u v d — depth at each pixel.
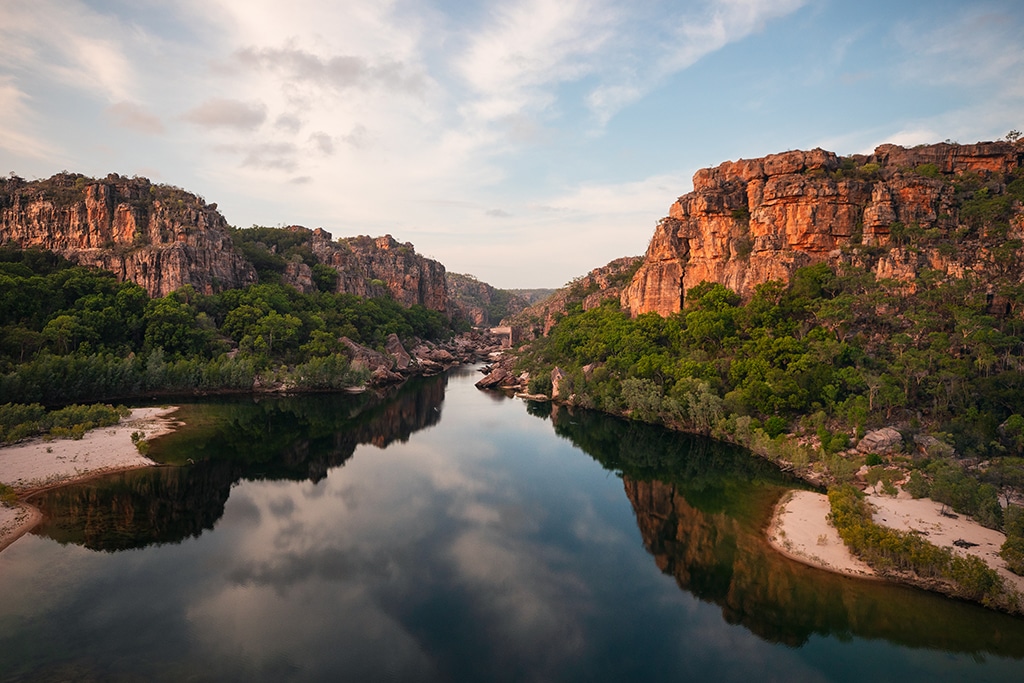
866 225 110.88
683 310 128.88
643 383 109.31
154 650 35.66
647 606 43.56
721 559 50.94
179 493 63.72
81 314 115.62
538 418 121.75
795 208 116.19
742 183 134.00
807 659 37.12
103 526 53.94
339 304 187.75
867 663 36.62
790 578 46.91
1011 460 60.44
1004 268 93.69
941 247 98.94
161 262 141.38
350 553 51.22
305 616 40.53
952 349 82.56
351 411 121.50
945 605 42.59
